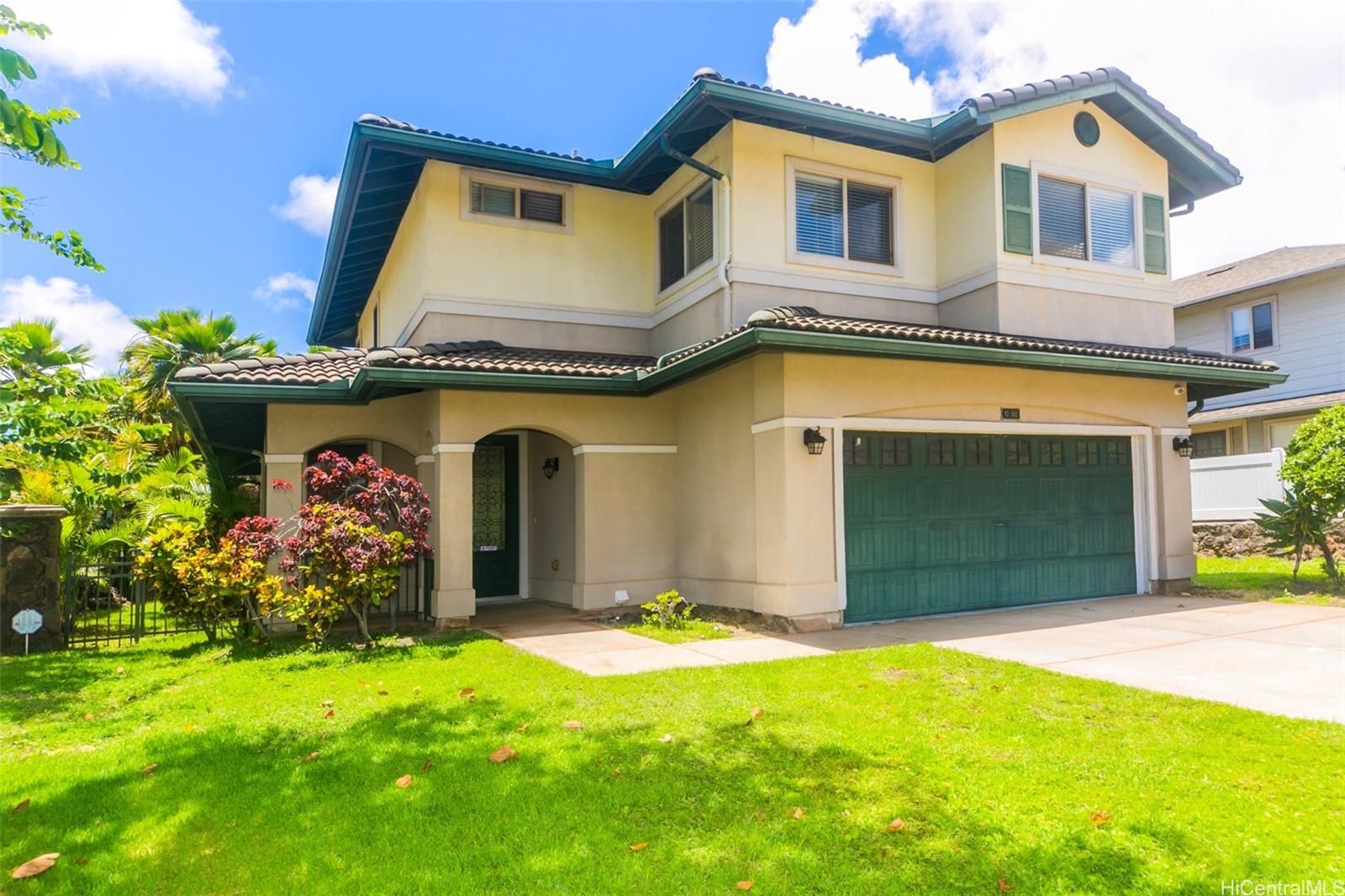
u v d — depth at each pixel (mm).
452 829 3791
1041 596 10844
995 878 3254
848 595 9414
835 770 4395
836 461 9352
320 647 8438
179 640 9992
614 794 4129
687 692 6082
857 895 3154
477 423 10148
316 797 4219
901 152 12055
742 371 9898
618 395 10969
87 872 3473
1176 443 11969
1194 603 10594
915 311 11953
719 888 3227
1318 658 6910
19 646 9156
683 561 11164
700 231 11539
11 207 5012
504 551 12836
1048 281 11656
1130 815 3758
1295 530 11844
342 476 8789
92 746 5281
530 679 6641
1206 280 22406
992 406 10523
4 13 4141
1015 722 5191
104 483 9930
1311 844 3461
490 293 11867
